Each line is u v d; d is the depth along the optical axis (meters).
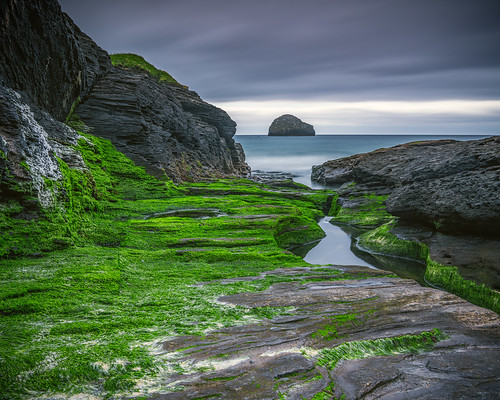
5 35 23.11
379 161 42.69
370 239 26.58
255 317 9.76
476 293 16.06
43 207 16.27
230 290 12.26
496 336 9.15
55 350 7.22
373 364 7.72
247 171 82.88
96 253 15.52
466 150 27.11
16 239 14.25
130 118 39.94
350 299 11.15
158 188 35.28
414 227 25.02
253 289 12.45
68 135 29.38
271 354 7.70
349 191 42.09
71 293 10.46
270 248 20.00
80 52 34.88
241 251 18.94
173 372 6.88
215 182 49.47
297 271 15.46
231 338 8.39
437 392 6.77
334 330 9.03
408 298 11.20
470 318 9.97
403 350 8.47
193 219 25.52
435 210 22.64
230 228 23.81
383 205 35.59
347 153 151.25
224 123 78.44
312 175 74.69
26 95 26.61
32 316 8.86
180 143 56.22
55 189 18.06
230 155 80.56
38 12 26.36
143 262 15.93
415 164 32.16
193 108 70.38
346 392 6.64
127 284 12.63
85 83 37.31
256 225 24.64
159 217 26.91
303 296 11.38
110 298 10.67
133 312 9.84
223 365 7.18
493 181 20.75
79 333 8.20
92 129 38.16
